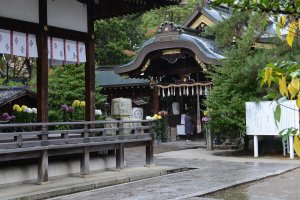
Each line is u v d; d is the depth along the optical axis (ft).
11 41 37.32
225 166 47.37
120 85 101.50
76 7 43.29
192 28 92.58
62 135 39.29
